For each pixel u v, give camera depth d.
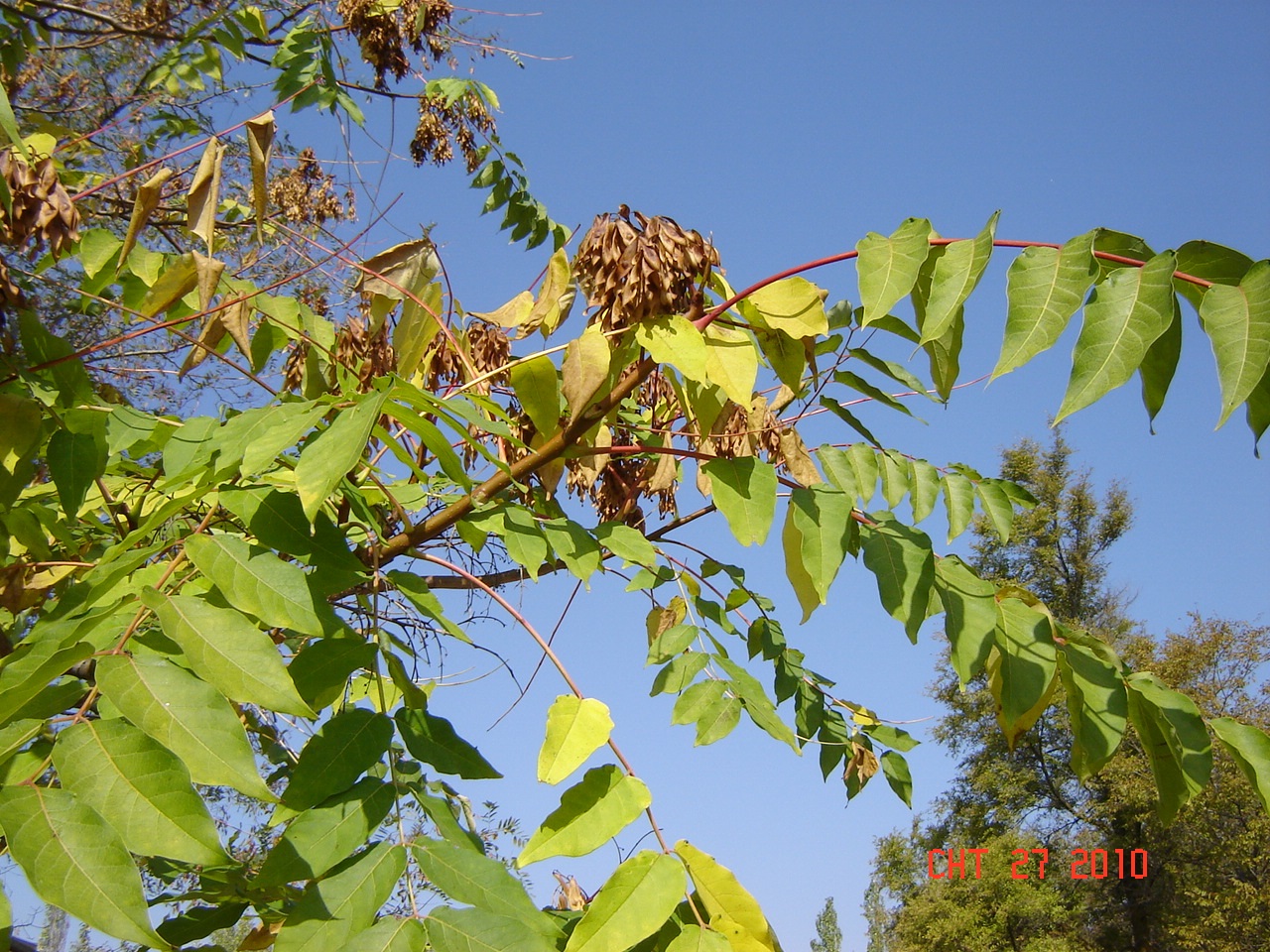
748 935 0.61
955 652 0.78
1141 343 0.61
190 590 0.78
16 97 2.03
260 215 0.95
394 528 1.04
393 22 2.24
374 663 0.67
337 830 0.59
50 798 0.50
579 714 0.67
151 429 0.93
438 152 2.19
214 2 2.20
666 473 1.22
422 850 0.59
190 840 0.50
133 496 1.11
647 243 0.78
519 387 0.83
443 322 0.94
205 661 0.57
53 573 0.92
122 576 0.64
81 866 0.48
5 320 0.88
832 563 0.78
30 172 0.86
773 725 0.92
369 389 0.98
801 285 0.81
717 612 1.13
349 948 0.54
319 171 2.33
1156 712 0.78
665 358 0.77
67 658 0.54
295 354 1.07
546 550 0.80
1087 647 0.81
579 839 0.62
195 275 0.96
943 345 0.83
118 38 2.20
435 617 0.72
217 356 0.95
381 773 0.65
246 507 0.70
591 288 0.81
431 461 1.10
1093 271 0.67
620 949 0.58
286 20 2.31
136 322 1.10
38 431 0.85
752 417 1.07
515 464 0.88
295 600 0.64
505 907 0.58
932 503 1.14
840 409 1.01
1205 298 0.64
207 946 0.69
